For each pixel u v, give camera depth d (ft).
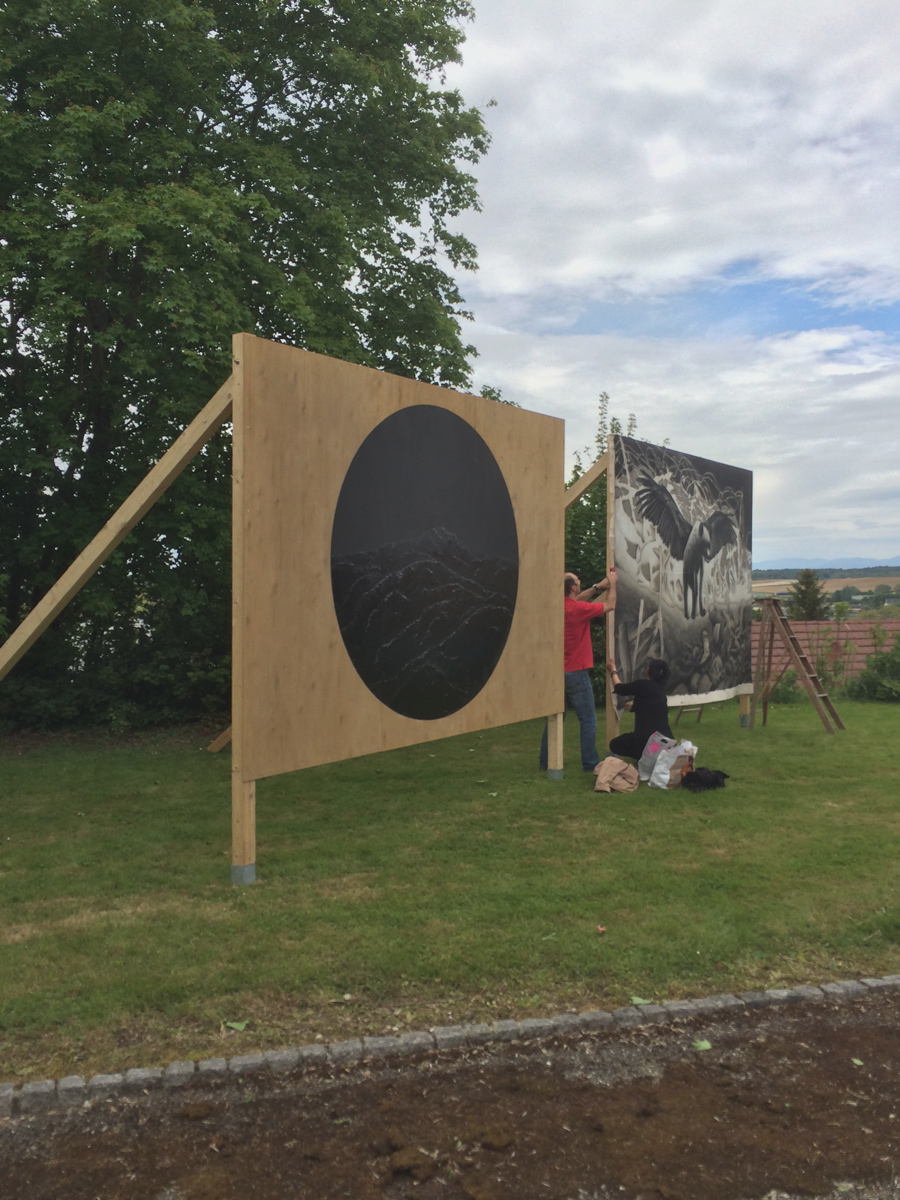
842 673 57.67
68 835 23.72
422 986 14.06
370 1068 11.83
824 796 27.30
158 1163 9.84
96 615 41.73
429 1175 9.55
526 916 16.92
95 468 43.34
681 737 38.73
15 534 44.01
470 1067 11.85
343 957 14.97
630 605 33.76
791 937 16.01
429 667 25.20
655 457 35.55
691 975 14.48
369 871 20.11
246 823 19.45
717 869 19.80
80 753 36.86
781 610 41.57
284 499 20.52
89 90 39.24
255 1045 12.28
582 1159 9.86
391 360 55.11
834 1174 9.59
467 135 57.06
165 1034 12.59
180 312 38.22
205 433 20.94
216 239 37.83
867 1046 12.47
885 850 21.35
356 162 50.70
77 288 39.34
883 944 15.88
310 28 47.65
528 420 29.58
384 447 23.63
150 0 39.29
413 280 55.26
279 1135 10.35
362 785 29.58
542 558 30.14
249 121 49.29
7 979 14.29
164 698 43.57
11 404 43.78
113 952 15.38
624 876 19.39
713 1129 10.43
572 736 40.47
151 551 43.21
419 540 24.85
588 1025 12.91
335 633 22.03
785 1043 12.54
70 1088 11.10
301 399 20.99
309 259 47.50
